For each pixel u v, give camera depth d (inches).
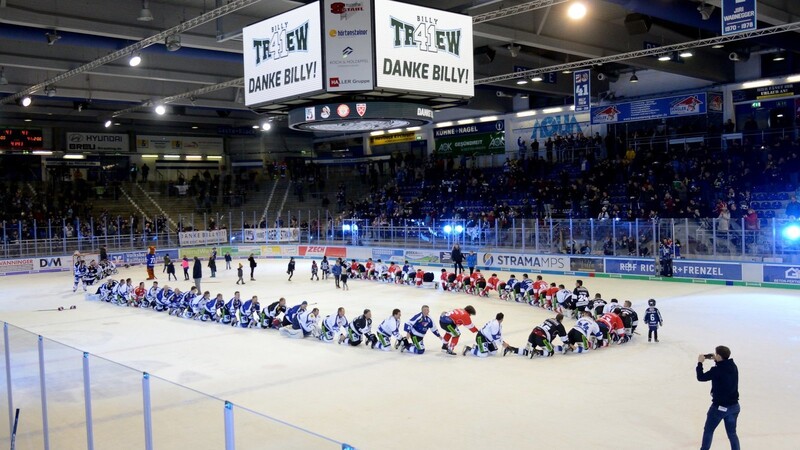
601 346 804.0
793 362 711.7
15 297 1391.5
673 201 1541.6
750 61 1647.4
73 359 436.1
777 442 487.8
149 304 1211.2
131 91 1732.3
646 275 1384.1
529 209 1737.2
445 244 1721.2
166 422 352.2
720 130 1680.6
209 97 1850.4
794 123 1583.4
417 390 644.1
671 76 1774.1
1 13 957.8
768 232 1245.7
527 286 1157.7
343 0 733.9
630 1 971.9
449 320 783.7
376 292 1332.4
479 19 1027.9
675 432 512.1
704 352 767.7
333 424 547.8
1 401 542.9
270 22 797.2
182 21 1144.8
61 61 1353.3
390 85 738.8
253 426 298.8
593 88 1847.9
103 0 1057.5
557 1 963.3
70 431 438.9
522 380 669.9
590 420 543.2
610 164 1771.7
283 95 783.7
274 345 871.1
